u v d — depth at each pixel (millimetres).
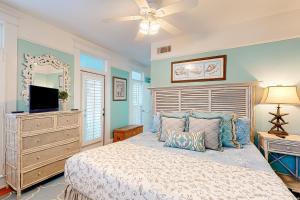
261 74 2875
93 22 3014
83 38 3770
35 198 2178
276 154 2643
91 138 4152
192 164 1547
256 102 2900
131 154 1777
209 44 3326
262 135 2518
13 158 2270
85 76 3996
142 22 2211
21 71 2697
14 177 2250
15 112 2438
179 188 1154
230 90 3021
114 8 2545
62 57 3361
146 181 1255
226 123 2365
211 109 3176
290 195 1078
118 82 5102
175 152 2037
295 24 2629
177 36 3615
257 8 2537
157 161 1603
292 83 2652
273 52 2779
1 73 2453
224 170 1427
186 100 3432
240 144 2338
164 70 3832
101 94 4488
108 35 3592
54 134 2637
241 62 3033
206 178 1287
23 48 2721
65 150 2814
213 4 2414
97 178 1477
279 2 2383
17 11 2627
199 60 3408
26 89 2742
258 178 1289
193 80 3467
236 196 1060
